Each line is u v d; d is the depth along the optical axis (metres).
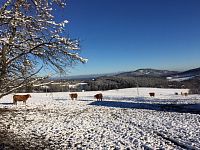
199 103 40.59
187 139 15.94
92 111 32.28
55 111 31.36
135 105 40.81
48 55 12.95
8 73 13.02
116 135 17.86
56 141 16.14
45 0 12.57
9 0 11.58
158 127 20.41
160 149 13.87
